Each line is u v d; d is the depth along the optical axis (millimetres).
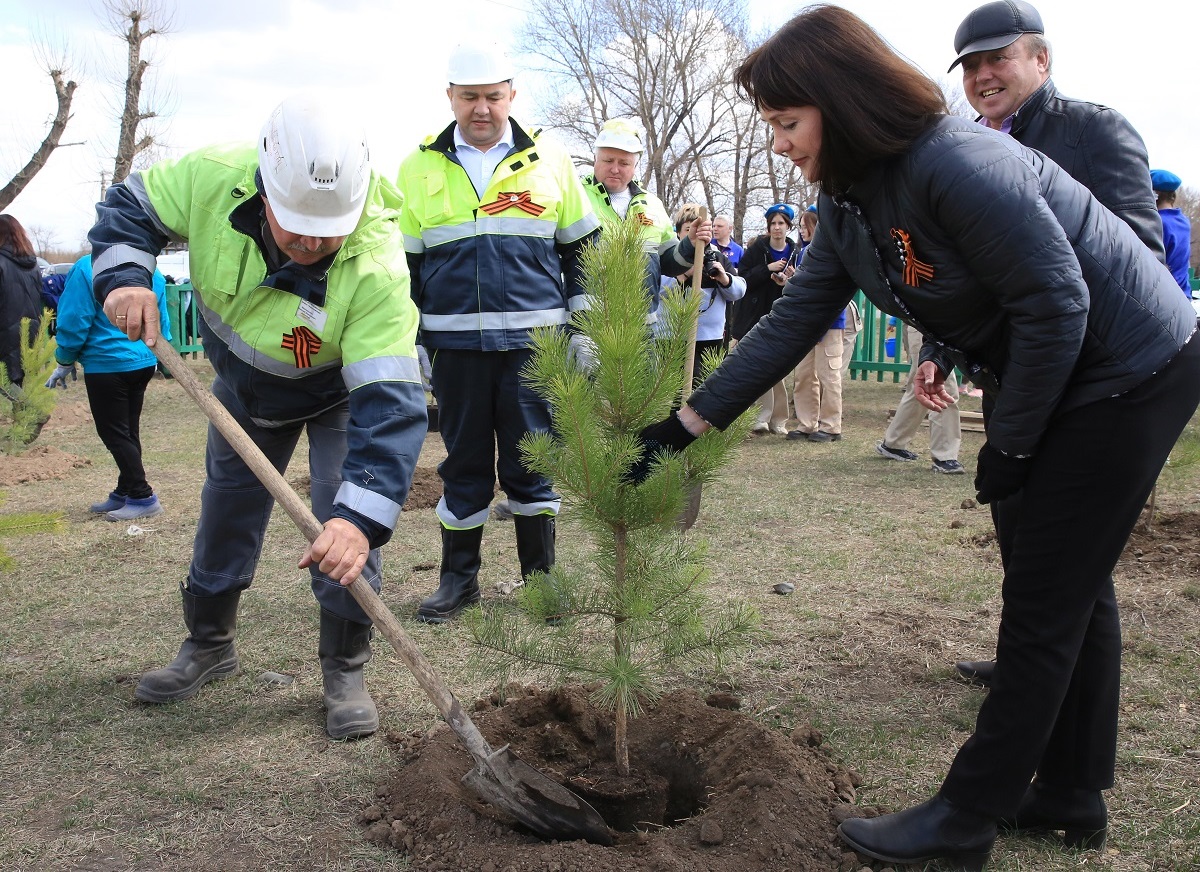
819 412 9102
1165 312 2088
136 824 2590
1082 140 2740
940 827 2281
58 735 3100
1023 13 2953
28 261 7902
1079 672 2379
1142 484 2111
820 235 2502
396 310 2775
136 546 5402
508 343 4066
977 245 1942
